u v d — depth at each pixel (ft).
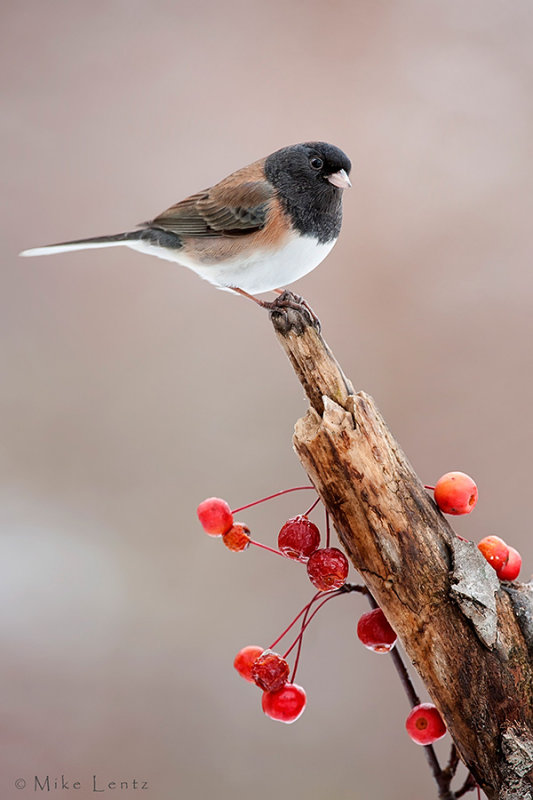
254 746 17.90
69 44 21.98
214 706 17.97
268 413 19.63
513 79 21.42
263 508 18.47
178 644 18.03
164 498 18.54
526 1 21.98
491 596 17.04
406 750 17.88
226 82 21.54
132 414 19.43
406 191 20.68
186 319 20.66
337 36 21.85
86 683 17.98
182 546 18.19
